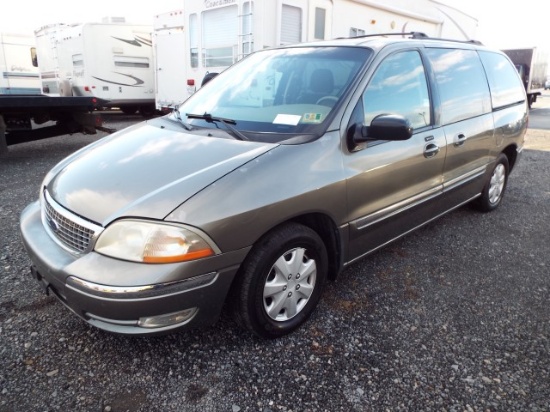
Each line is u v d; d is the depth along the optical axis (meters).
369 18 9.23
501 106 4.48
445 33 11.52
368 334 2.64
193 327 2.22
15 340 2.48
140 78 12.68
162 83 11.29
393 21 9.78
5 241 3.77
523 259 3.71
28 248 2.42
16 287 3.02
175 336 2.57
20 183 5.70
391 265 3.54
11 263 3.36
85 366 2.31
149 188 2.21
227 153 2.43
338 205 2.61
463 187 3.97
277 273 2.43
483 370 2.35
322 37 8.30
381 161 2.86
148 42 12.62
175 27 10.43
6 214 4.45
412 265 3.54
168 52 10.84
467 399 2.16
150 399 2.12
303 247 2.53
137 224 2.04
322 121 2.66
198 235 2.05
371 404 2.12
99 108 7.97
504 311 2.92
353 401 2.13
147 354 2.41
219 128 2.84
